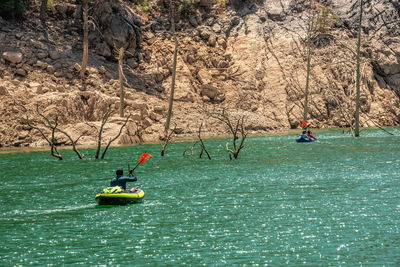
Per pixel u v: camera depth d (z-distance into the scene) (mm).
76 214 21344
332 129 72812
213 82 75812
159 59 75875
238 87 76000
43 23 72188
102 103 59094
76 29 73875
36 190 27375
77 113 57438
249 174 31609
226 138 60188
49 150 47781
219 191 25984
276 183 27938
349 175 30062
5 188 28062
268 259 15203
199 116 68312
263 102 75688
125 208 22297
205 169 34375
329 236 17312
